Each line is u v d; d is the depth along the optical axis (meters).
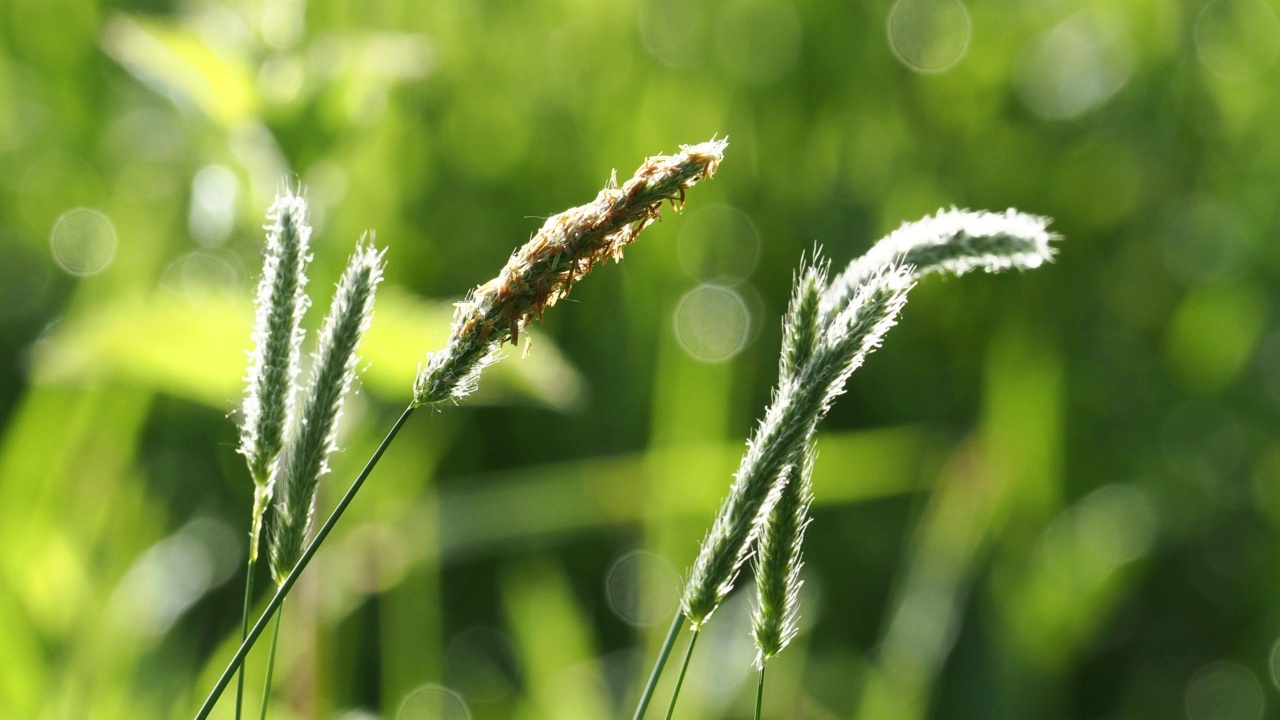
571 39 1.83
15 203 1.67
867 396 1.55
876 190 1.67
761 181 1.68
